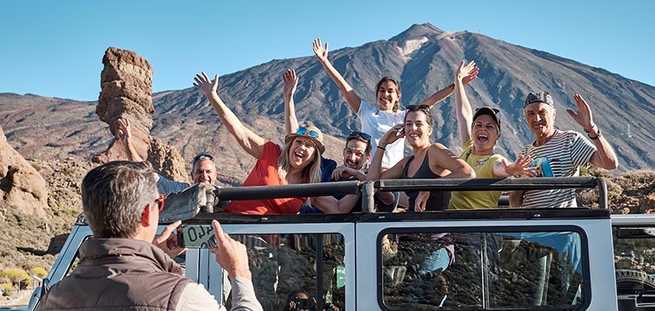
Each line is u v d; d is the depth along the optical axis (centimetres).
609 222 452
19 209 7706
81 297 323
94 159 10644
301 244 471
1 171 7875
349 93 870
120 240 332
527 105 644
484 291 454
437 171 568
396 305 455
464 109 780
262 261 473
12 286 4006
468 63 804
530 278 452
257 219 473
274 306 469
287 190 487
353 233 464
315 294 466
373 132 821
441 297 455
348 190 477
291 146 611
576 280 448
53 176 9612
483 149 611
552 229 453
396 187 475
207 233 471
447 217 459
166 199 479
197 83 659
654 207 3234
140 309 315
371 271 457
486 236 456
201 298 327
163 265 343
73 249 511
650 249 636
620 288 644
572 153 625
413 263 459
